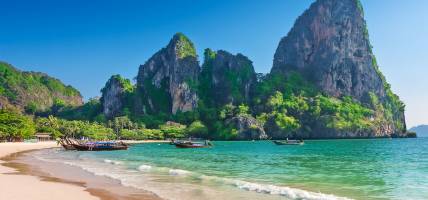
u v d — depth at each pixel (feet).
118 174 117.08
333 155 252.42
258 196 76.84
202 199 72.84
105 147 322.75
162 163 172.45
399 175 122.42
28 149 318.65
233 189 85.76
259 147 421.59
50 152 278.26
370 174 125.70
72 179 100.58
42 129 577.43
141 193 78.79
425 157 224.74
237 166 158.20
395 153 276.21
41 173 115.24
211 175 119.96
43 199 67.87
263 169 143.43
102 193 77.87
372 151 311.88
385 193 84.74
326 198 74.54
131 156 236.22
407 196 80.69
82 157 215.72
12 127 434.30
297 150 341.41
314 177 116.37
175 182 97.71
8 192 73.92
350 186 95.71
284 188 86.53
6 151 268.00
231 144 543.39
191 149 368.68
